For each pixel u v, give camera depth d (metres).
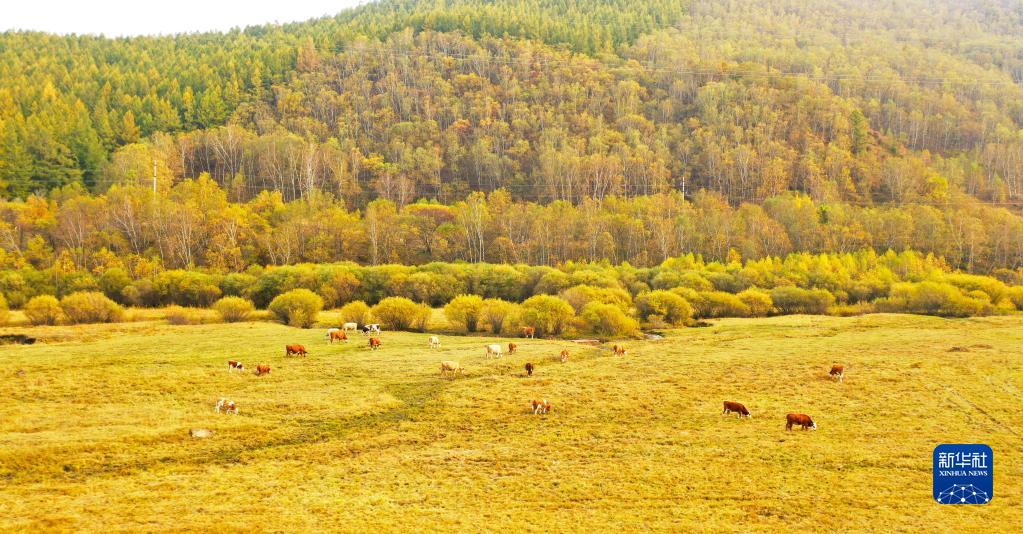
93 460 40.09
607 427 47.69
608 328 93.00
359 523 32.53
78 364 62.78
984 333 84.81
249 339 78.56
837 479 38.19
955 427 46.53
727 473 39.16
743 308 111.88
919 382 57.94
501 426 48.06
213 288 112.50
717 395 55.31
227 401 49.84
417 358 69.31
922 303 110.44
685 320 105.00
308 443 44.69
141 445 42.66
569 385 58.69
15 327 88.62
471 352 73.44
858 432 45.81
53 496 35.03
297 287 113.38
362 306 94.94
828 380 59.34
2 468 38.19
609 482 38.00
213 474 38.91
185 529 31.14
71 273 116.31
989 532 31.86
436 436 46.06
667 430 46.84
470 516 33.56
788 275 126.00
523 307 94.44
